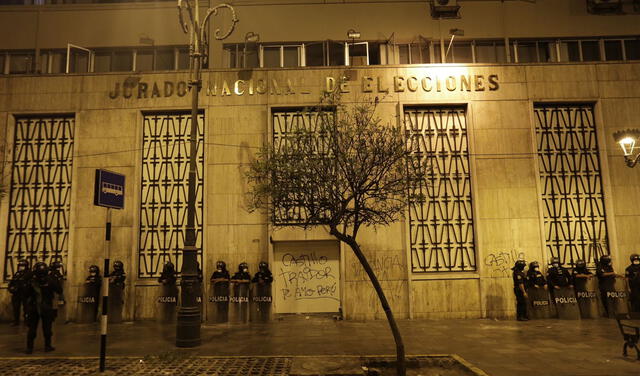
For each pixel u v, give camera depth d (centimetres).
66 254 1460
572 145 1516
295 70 1520
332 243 1462
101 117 1508
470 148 1487
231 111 1502
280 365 834
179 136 1521
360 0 1664
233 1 1656
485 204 1459
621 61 1531
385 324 1313
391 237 1431
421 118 1526
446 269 1444
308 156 870
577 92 1514
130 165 1481
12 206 1491
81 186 1472
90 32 1661
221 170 1475
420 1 1662
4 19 1659
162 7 1672
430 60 1639
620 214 1459
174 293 1373
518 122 1498
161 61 1664
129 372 793
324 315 1433
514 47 1662
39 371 801
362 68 1520
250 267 1430
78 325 1336
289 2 1661
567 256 1457
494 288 1419
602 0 1653
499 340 1067
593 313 1370
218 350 973
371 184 858
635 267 1372
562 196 1488
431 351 953
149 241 1467
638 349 864
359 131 904
